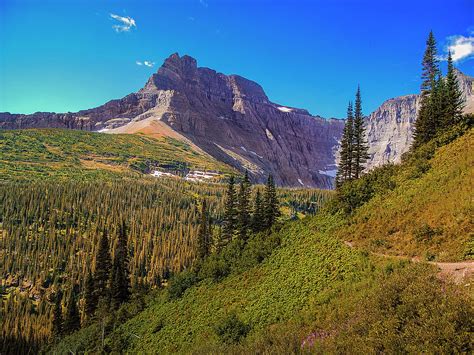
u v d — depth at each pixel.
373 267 26.97
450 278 19.47
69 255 128.62
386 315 17.83
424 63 67.50
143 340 47.72
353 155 71.50
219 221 171.88
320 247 38.16
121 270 89.38
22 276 117.62
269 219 66.88
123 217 155.75
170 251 135.25
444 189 33.34
